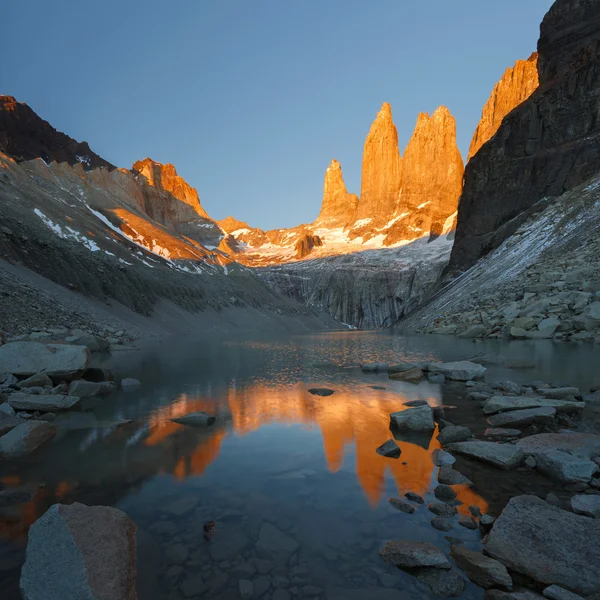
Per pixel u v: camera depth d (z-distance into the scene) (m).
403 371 15.08
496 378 12.97
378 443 7.12
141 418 8.96
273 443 7.14
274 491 5.15
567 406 8.41
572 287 28.14
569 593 3.14
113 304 50.34
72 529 3.57
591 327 22.95
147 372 16.50
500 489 5.16
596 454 5.96
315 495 5.03
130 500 4.89
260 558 3.71
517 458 5.95
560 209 44.41
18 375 11.45
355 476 5.64
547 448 6.21
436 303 56.75
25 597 3.06
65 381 11.99
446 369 14.15
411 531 4.17
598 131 55.53
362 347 28.67
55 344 12.65
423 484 5.36
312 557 3.74
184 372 16.48
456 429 7.33
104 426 8.28
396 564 3.62
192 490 5.18
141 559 3.68
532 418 7.84
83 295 45.66
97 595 2.98
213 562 3.66
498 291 37.88
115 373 16.22
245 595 3.20
